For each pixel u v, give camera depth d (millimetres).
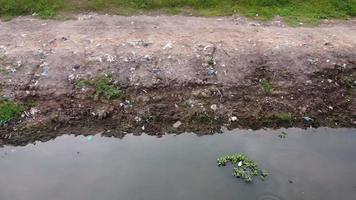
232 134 11328
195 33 14484
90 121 11492
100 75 12406
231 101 12125
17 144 10867
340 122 11859
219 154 10586
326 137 11352
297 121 11805
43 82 12180
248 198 9312
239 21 15516
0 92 11844
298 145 11031
